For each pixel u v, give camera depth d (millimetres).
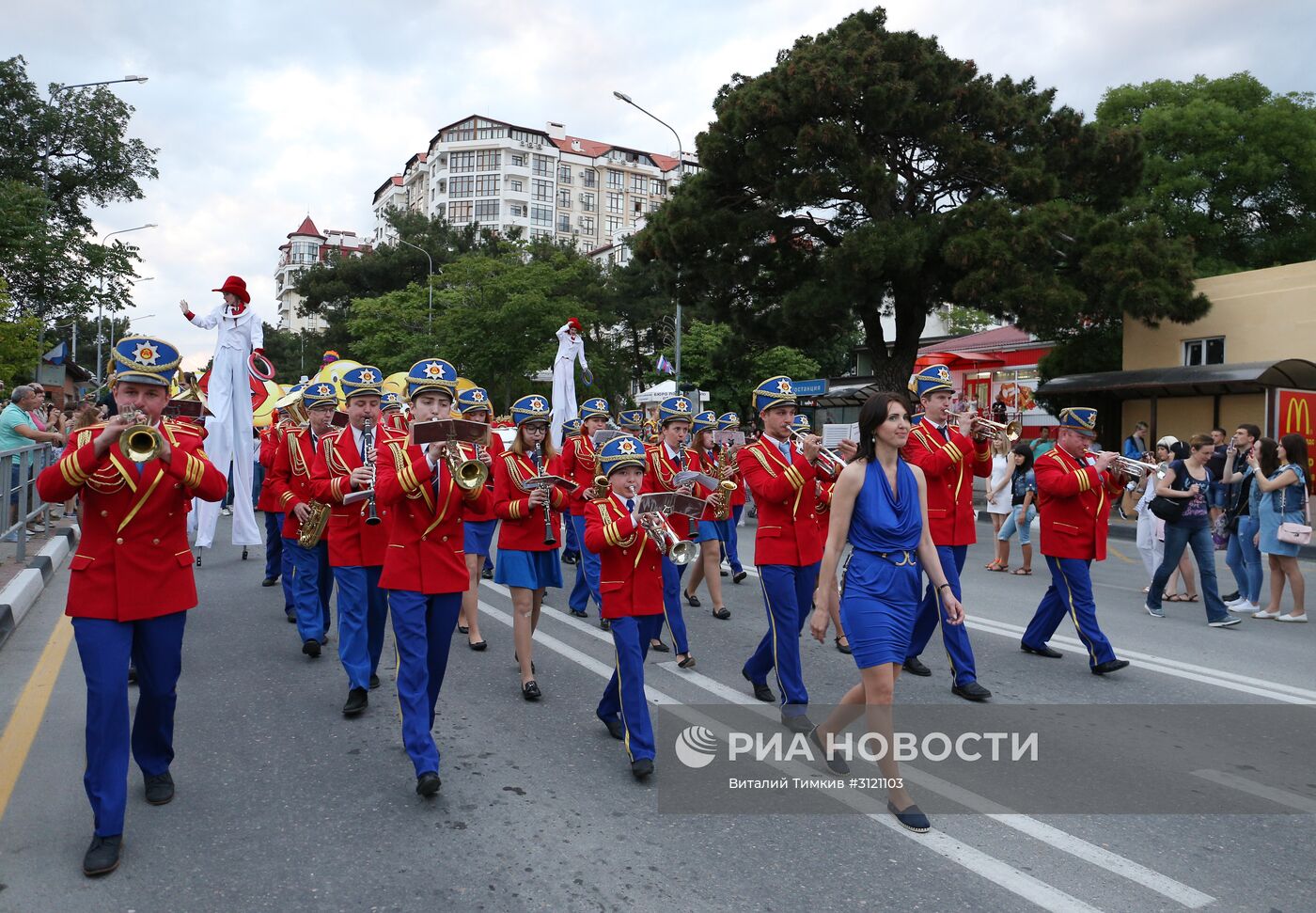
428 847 4012
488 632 8281
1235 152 24812
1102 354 24406
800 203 20594
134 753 4488
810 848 4031
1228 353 20969
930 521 6766
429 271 50375
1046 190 20078
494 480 6352
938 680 6816
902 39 20062
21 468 10836
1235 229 25562
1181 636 8508
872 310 22438
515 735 5504
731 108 20984
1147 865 3893
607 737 5492
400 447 4812
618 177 104000
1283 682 6812
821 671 7051
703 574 9344
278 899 3568
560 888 3668
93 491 3953
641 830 4199
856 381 28891
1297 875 3811
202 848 3992
